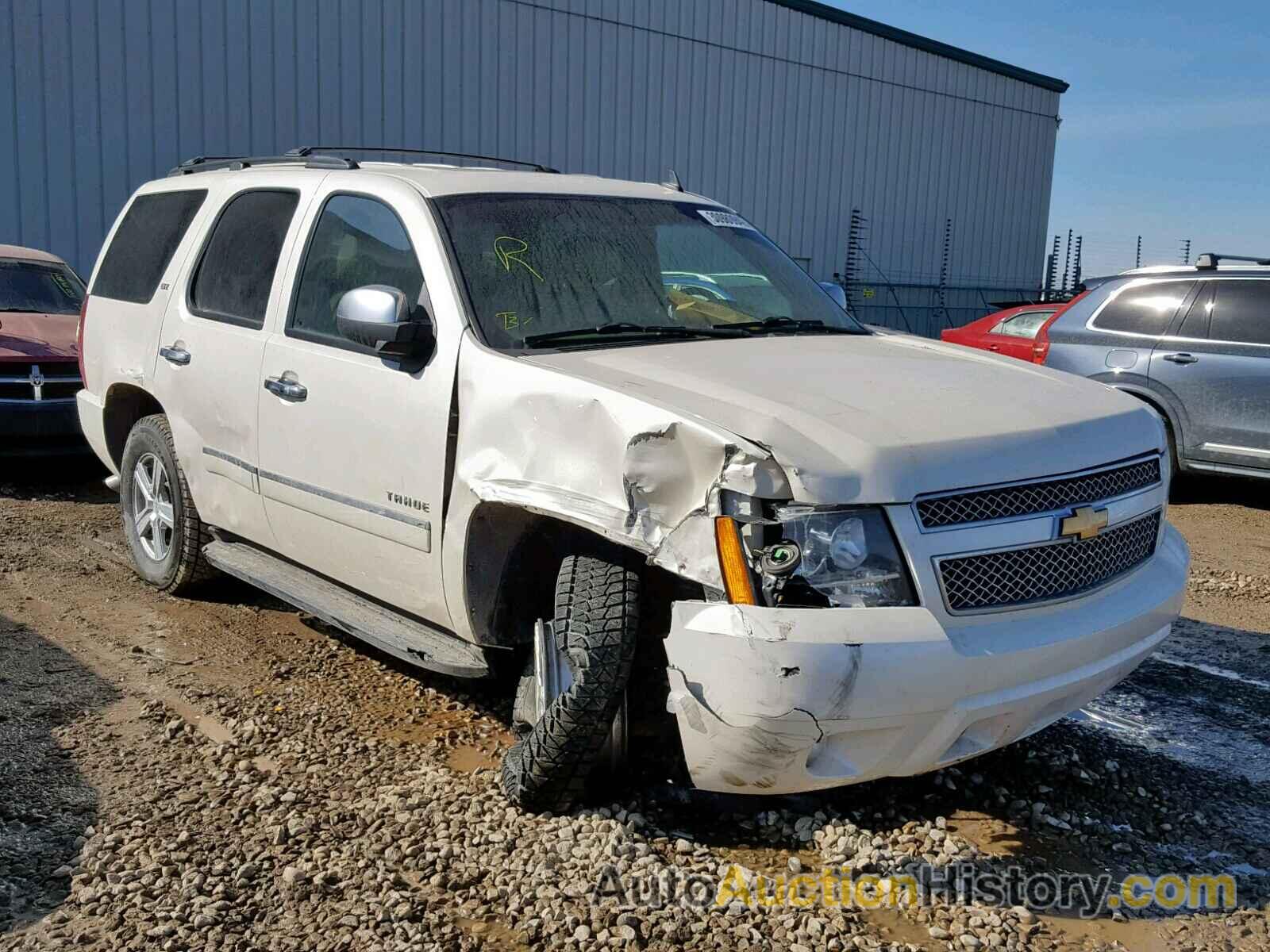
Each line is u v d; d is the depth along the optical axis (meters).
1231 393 8.82
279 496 4.61
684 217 4.80
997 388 3.68
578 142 18.92
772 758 2.99
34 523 7.30
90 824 3.49
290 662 4.91
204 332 5.08
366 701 4.51
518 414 3.52
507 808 3.54
